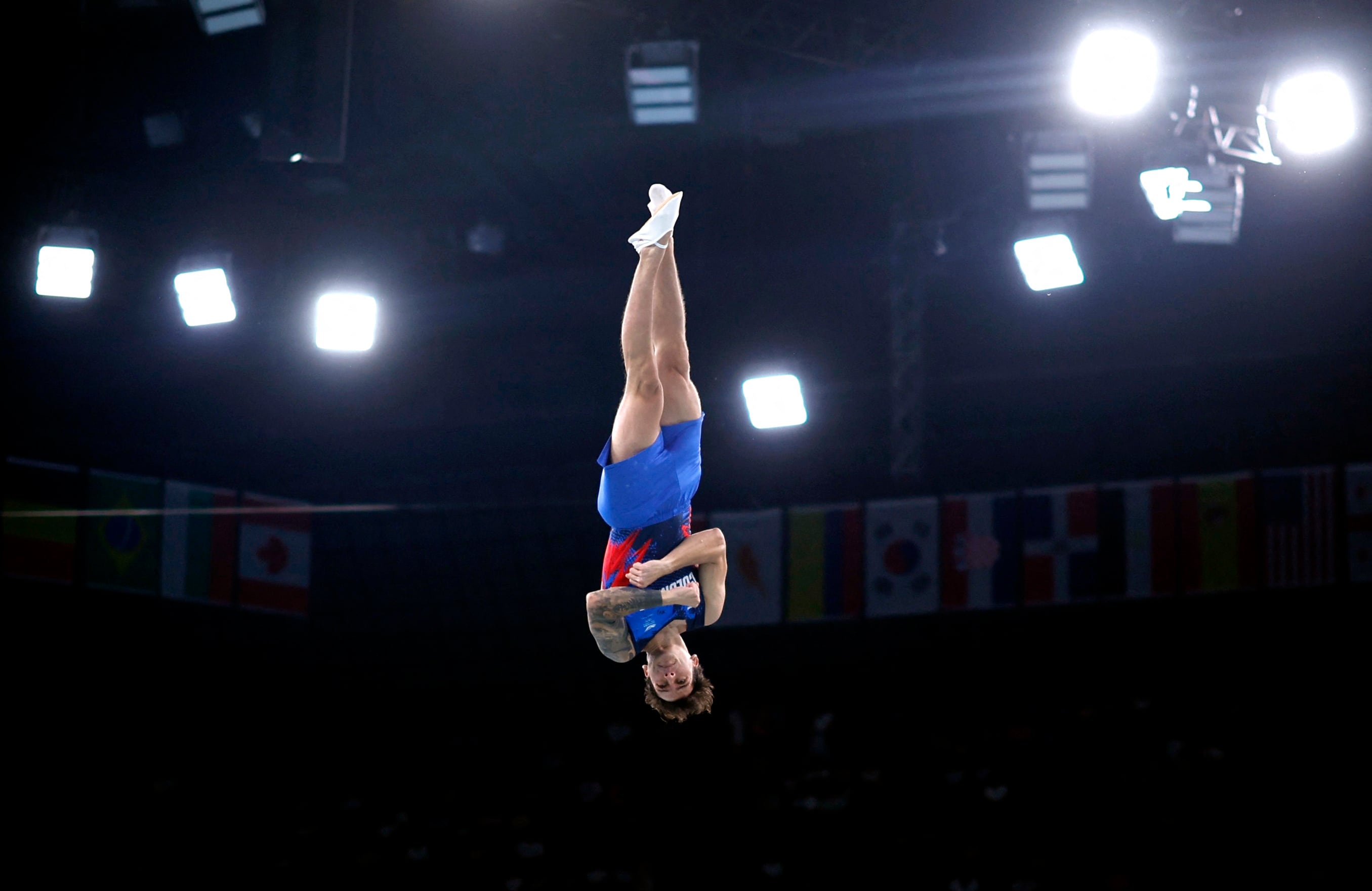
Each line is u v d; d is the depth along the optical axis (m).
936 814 15.12
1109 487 15.48
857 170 16.39
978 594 15.48
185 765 16.72
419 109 15.01
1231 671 15.48
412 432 18.16
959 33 12.49
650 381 5.89
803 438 17.41
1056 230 13.20
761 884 14.95
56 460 16.03
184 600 16.38
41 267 14.02
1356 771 14.64
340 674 17.50
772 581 16.12
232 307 14.32
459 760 17.03
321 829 16.27
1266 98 11.64
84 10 14.00
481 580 17.61
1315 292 16.45
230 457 17.81
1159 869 14.27
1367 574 14.68
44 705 16.00
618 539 6.20
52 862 15.38
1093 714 15.58
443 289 17.91
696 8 12.59
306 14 12.13
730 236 17.69
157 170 15.60
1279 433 16.19
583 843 15.80
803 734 16.31
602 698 17.22
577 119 15.07
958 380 17.34
